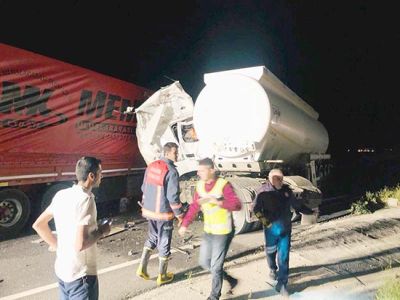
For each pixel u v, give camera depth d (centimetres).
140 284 492
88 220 263
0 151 698
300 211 473
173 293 459
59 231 270
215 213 411
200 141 859
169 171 468
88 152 884
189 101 938
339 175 1777
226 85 828
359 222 841
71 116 827
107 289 476
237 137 810
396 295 432
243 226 740
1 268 556
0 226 720
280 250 458
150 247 490
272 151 864
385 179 1739
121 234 753
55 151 799
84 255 271
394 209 1020
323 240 693
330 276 523
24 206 763
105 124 924
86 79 859
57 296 459
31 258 605
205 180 423
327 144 1370
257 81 805
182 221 434
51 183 830
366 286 493
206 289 470
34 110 747
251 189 758
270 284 488
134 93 1012
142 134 976
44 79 761
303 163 1096
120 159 991
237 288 474
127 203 1030
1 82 682
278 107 849
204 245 423
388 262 600
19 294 462
